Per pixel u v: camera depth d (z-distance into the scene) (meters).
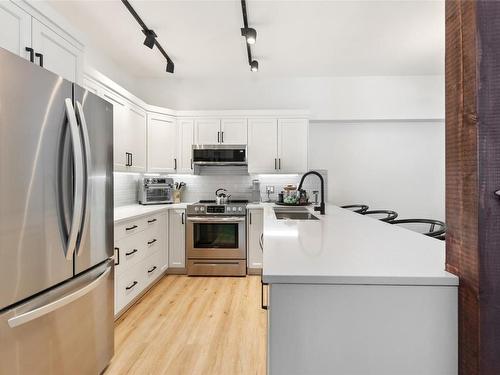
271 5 2.54
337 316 0.83
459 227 0.80
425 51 3.46
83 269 1.59
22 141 1.21
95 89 2.62
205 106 4.40
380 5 2.54
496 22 0.73
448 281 0.81
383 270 0.88
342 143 4.52
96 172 1.71
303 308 0.84
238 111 4.10
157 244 3.43
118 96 3.06
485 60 0.73
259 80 4.38
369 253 1.10
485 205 0.73
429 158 4.46
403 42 3.23
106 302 1.84
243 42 3.21
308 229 1.68
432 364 0.82
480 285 0.73
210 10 2.61
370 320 0.83
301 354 0.84
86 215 1.55
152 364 1.92
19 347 1.20
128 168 3.29
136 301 2.93
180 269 3.87
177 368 1.88
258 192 4.33
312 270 0.88
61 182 1.42
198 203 4.11
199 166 4.38
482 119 0.73
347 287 0.83
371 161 4.50
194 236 3.79
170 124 4.07
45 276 1.32
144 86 4.38
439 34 3.05
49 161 1.35
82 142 1.53
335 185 4.52
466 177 0.77
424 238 1.40
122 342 2.18
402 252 1.12
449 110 0.84
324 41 3.20
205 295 3.11
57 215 1.39
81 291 1.50
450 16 0.83
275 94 4.36
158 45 3.17
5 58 1.14
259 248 3.81
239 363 1.93
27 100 1.24
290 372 0.84
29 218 1.24
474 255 0.74
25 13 1.52
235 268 3.78
